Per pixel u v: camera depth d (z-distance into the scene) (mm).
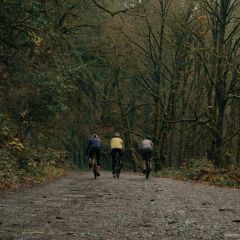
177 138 52031
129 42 42812
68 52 31469
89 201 10945
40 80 23562
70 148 42875
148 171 24328
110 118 52469
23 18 19453
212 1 29266
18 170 18203
